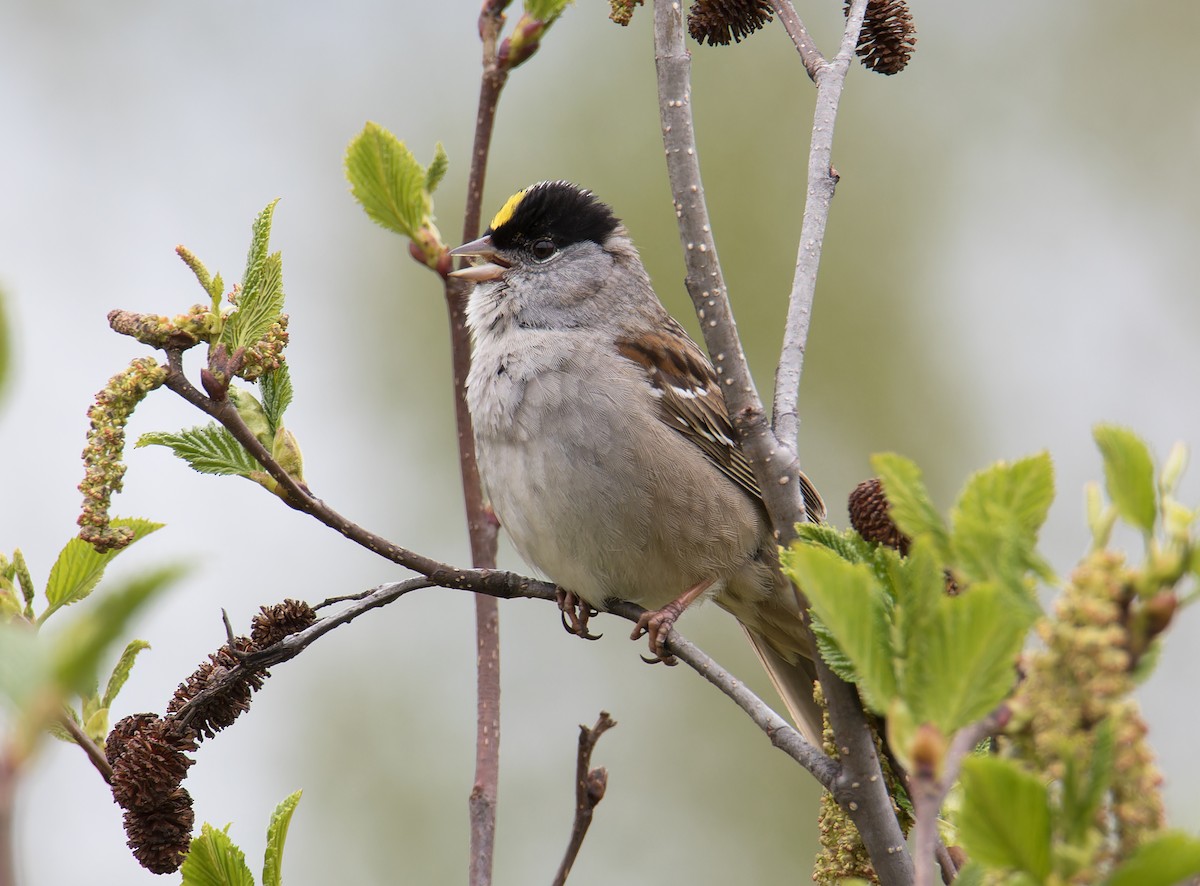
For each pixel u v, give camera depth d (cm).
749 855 1419
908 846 507
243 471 580
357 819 1395
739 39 710
